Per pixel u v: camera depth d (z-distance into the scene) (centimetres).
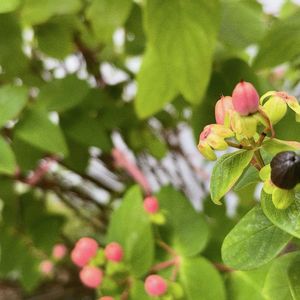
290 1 30
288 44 20
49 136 24
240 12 23
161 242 21
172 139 36
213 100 23
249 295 19
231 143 12
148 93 24
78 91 26
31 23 26
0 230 31
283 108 12
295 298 13
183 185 36
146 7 20
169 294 20
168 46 21
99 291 21
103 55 32
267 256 13
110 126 29
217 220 25
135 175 30
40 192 38
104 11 24
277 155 12
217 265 21
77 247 20
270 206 12
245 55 27
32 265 31
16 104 23
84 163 30
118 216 22
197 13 20
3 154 22
